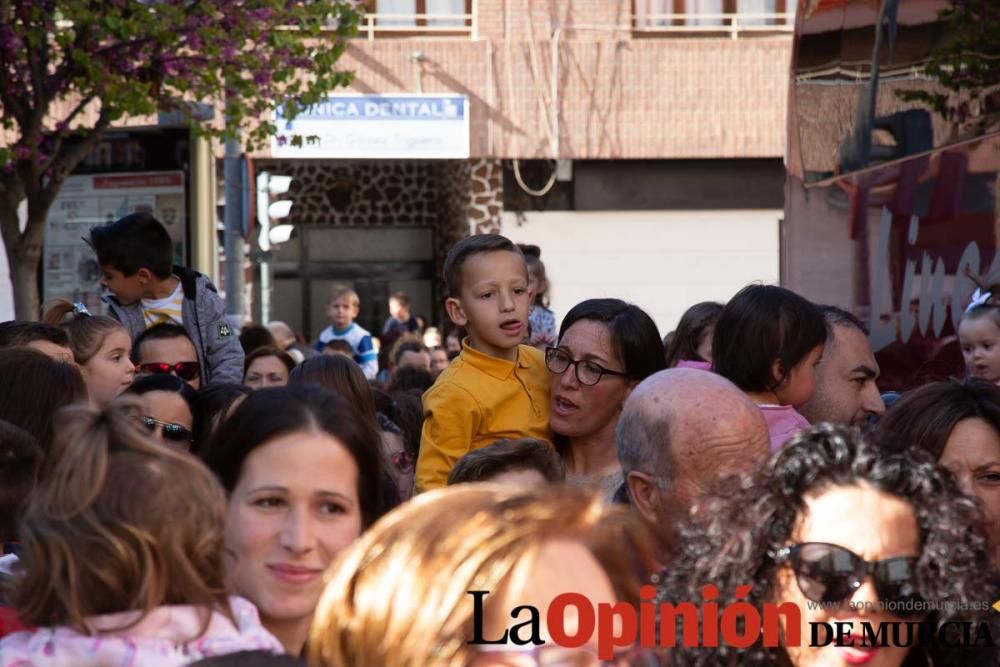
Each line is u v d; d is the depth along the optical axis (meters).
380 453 3.47
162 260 8.87
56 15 14.47
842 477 2.84
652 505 3.96
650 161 25.14
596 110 24.34
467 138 23.91
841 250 9.45
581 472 5.70
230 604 2.99
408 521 1.95
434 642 1.86
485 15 24.22
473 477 4.80
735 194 25.25
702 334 7.20
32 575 2.85
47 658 2.80
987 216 7.17
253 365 8.56
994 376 6.39
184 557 2.86
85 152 14.56
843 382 5.86
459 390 5.80
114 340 6.79
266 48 14.91
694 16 24.64
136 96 14.20
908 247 8.27
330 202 28.69
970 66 7.41
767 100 24.42
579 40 24.28
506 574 1.88
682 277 25.33
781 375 5.00
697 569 2.87
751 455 3.91
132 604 2.83
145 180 21.64
